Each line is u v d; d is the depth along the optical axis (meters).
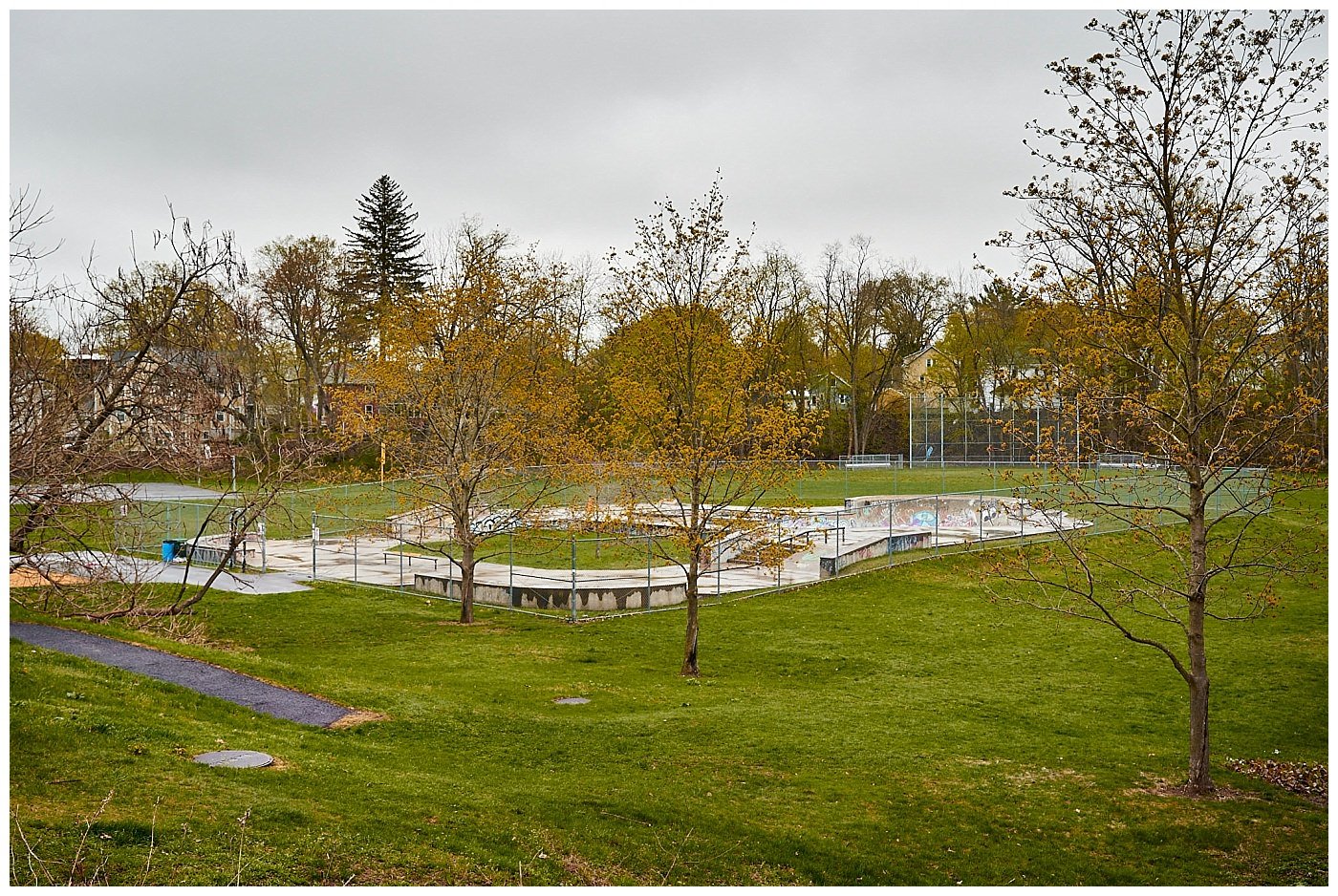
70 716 13.72
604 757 16.19
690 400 23.22
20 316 18.64
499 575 34.41
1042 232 15.91
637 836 12.68
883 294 75.75
